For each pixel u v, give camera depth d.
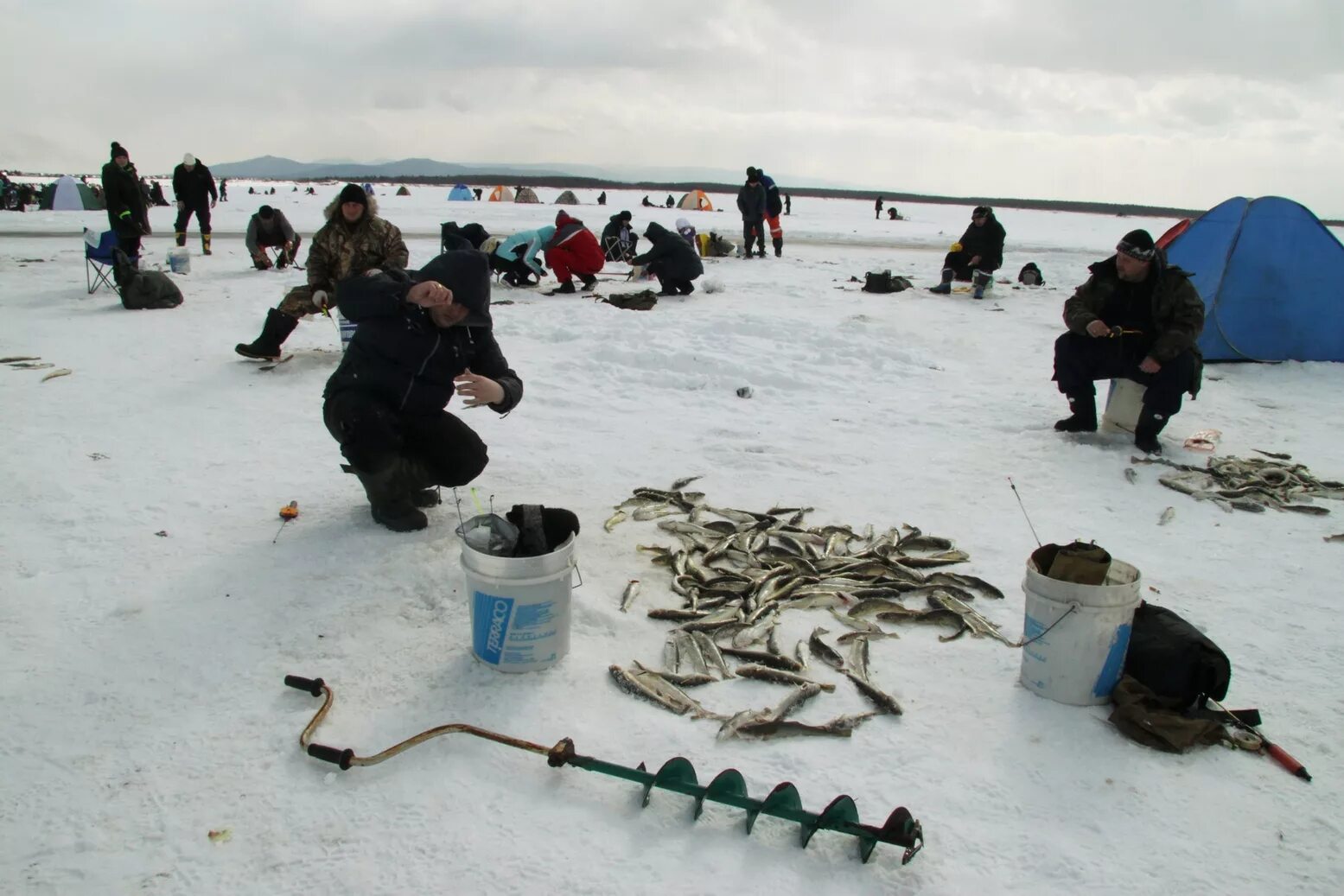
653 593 3.91
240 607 3.65
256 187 88.31
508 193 51.56
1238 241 9.23
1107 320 6.16
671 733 2.91
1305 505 5.17
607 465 5.63
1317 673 3.35
